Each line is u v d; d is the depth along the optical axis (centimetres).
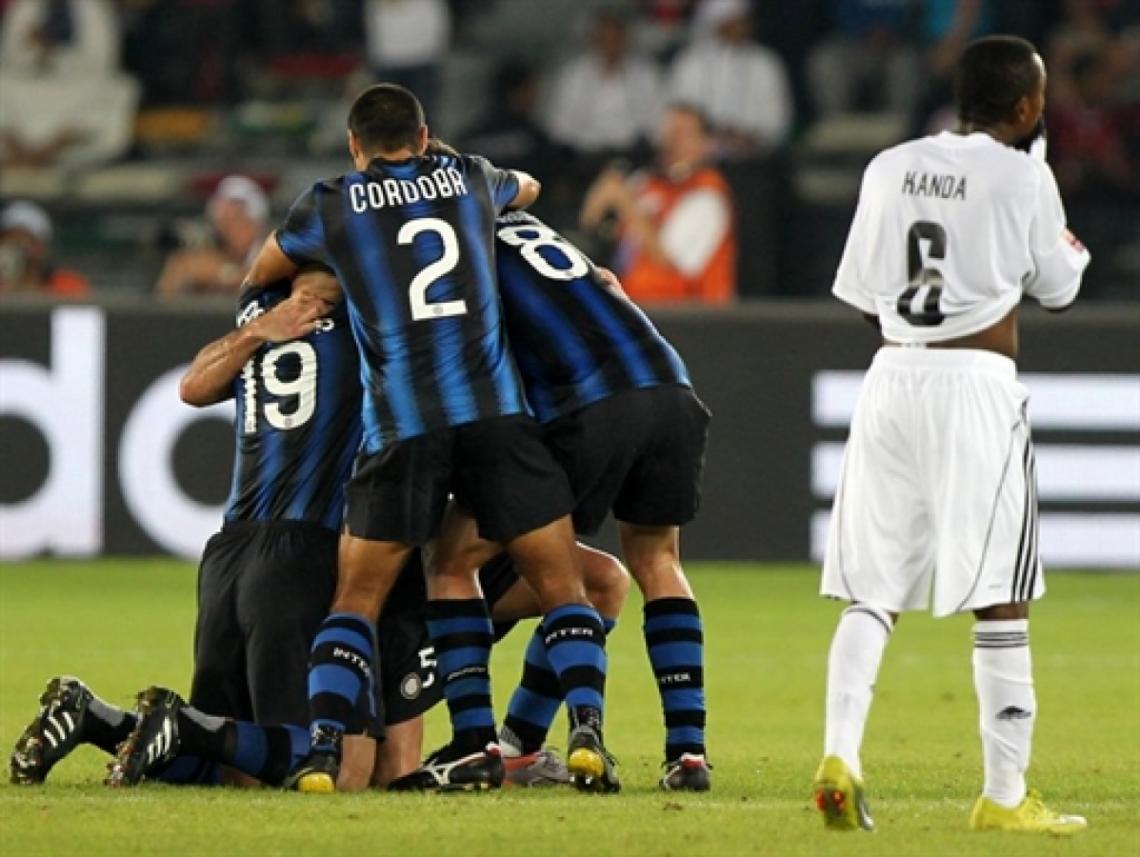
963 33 7475
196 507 5475
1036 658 4141
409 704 2538
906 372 2223
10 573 5288
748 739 3131
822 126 7631
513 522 2430
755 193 6844
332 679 2397
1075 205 7181
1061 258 2252
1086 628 4600
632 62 7469
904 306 2234
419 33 7631
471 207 2522
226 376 2597
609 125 7419
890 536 2220
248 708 2544
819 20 7756
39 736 2430
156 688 2409
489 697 2497
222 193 6188
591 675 2417
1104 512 5488
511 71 7325
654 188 6275
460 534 2492
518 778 2567
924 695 3669
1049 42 7362
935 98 7200
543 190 7231
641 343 2523
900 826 2234
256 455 2561
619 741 3073
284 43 8025
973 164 2228
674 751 2525
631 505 2542
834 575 2238
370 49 7762
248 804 2317
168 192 7531
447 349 2431
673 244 6241
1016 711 2211
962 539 2186
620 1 8038
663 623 2534
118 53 7931
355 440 2558
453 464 2438
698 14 7925
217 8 7988
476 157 2608
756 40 7706
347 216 2505
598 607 2623
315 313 2575
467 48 8050
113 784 2402
